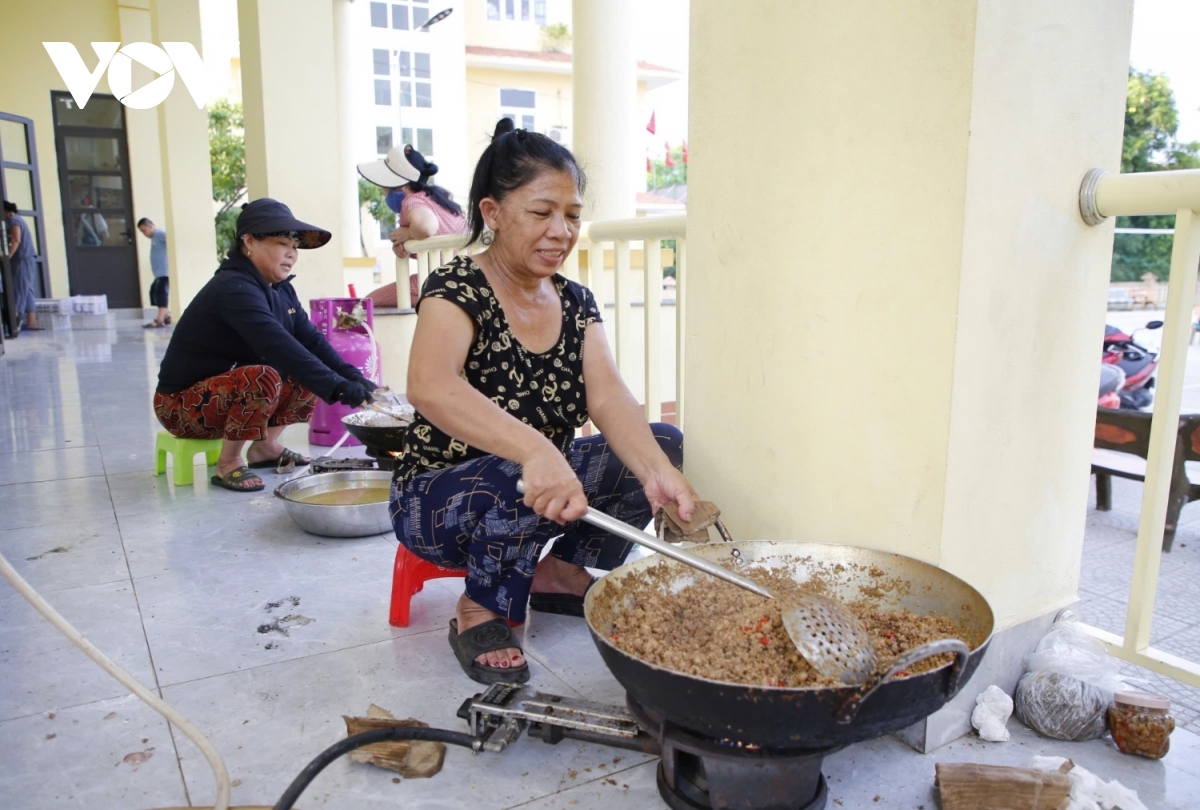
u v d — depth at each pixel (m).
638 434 1.72
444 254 4.42
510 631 1.75
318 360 3.00
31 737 1.51
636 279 4.03
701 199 1.84
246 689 1.68
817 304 1.60
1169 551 2.71
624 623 1.37
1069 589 1.68
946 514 1.43
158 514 2.87
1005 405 1.47
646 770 1.41
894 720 1.08
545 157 1.56
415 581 1.97
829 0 1.50
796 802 1.24
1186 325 1.45
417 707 1.61
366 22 19.05
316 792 1.35
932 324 1.40
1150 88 9.58
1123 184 1.44
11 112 10.49
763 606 1.35
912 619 1.34
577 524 1.95
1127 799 1.28
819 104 1.54
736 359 1.81
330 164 5.22
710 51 1.77
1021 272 1.43
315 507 2.53
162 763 1.43
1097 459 3.10
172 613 2.05
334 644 1.88
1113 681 1.53
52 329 10.09
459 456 1.77
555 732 1.43
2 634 1.93
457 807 1.31
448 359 1.56
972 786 1.28
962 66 1.30
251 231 3.06
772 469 1.75
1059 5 1.38
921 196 1.39
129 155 11.34
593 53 4.14
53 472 3.46
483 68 21.25
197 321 3.10
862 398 1.54
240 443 3.21
